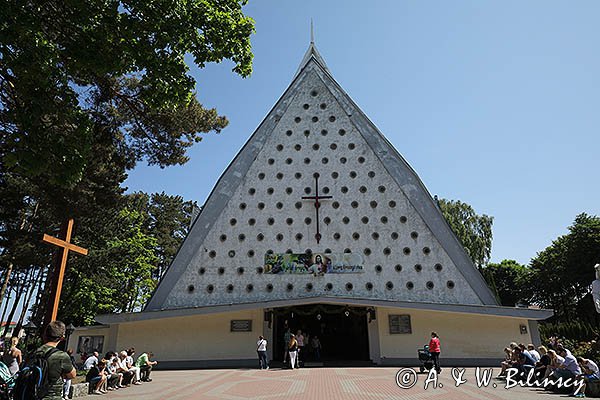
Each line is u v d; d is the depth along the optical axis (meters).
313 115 27.39
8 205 24.45
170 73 9.12
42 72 7.47
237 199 25.44
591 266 41.94
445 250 23.41
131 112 16.64
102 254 33.12
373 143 26.22
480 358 20.86
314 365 20.44
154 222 55.66
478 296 22.41
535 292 54.16
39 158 8.02
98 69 8.57
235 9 10.09
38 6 8.15
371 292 22.83
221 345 21.86
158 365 21.38
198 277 23.69
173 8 8.84
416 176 25.17
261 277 23.45
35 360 4.47
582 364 10.92
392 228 24.14
